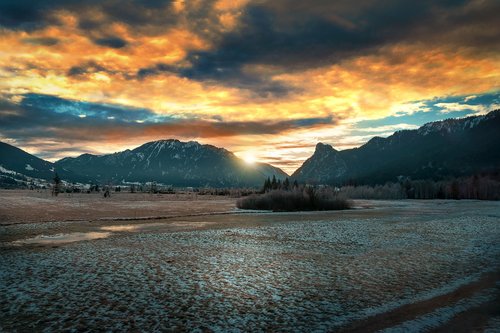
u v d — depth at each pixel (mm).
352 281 19391
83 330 12789
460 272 21359
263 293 17281
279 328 13117
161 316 14227
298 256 26203
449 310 15000
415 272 21406
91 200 116438
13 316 14055
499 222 51594
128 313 14500
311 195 90250
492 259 25078
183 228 44594
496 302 15992
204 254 26891
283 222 52594
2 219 54219
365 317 14211
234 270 21828
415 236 36562
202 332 12742
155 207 85938
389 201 147875
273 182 169250
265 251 28172
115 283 18828
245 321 13789
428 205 112062
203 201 122875
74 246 30500
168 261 24328
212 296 16797
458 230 41688
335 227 45062
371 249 29094
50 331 12664
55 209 74438
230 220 56125
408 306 15500
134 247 29969
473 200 158125
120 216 61656
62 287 17984
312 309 15109
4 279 19453
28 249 28953
